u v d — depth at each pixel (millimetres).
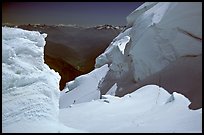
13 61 7883
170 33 19000
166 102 12711
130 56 22562
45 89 8102
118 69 25016
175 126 9242
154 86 16031
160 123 9742
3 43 8117
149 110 12297
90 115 12133
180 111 11039
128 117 11305
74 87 31797
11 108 7195
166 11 19969
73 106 15086
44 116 7496
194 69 16656
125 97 15438
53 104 8070
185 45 18141
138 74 20672
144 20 22719
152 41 20000
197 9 17891
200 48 17625
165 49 19250
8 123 6914
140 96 15102
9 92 7488
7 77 7523
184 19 18219
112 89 23062
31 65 8406
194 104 12336
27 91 7727
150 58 19891
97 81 28969
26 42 8664
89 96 26188
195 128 8805
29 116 7262
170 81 16797
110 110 12836
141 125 9695
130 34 26281
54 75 9148
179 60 18234
